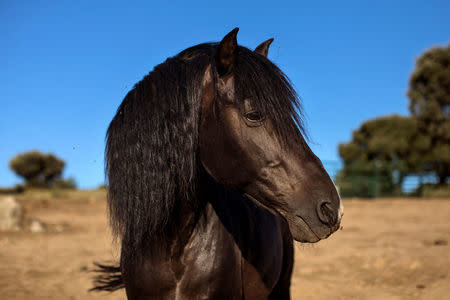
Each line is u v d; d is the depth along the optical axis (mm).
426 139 25125
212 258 1696
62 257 6133
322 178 1534
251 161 1529
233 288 1750
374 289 4211
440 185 24297
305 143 1578
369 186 22000
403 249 6078
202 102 1581
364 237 7734
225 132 1528
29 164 33438
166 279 1676
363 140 28938
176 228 1675
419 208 14352
